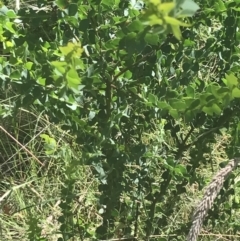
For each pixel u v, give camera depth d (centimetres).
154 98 115
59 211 189
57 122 124
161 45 119
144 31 86
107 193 134
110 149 128
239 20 122
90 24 114
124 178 135
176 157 138
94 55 115
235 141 125
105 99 121
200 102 108
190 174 138
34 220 139
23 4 210
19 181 205
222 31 125
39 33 123
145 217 160
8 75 113
